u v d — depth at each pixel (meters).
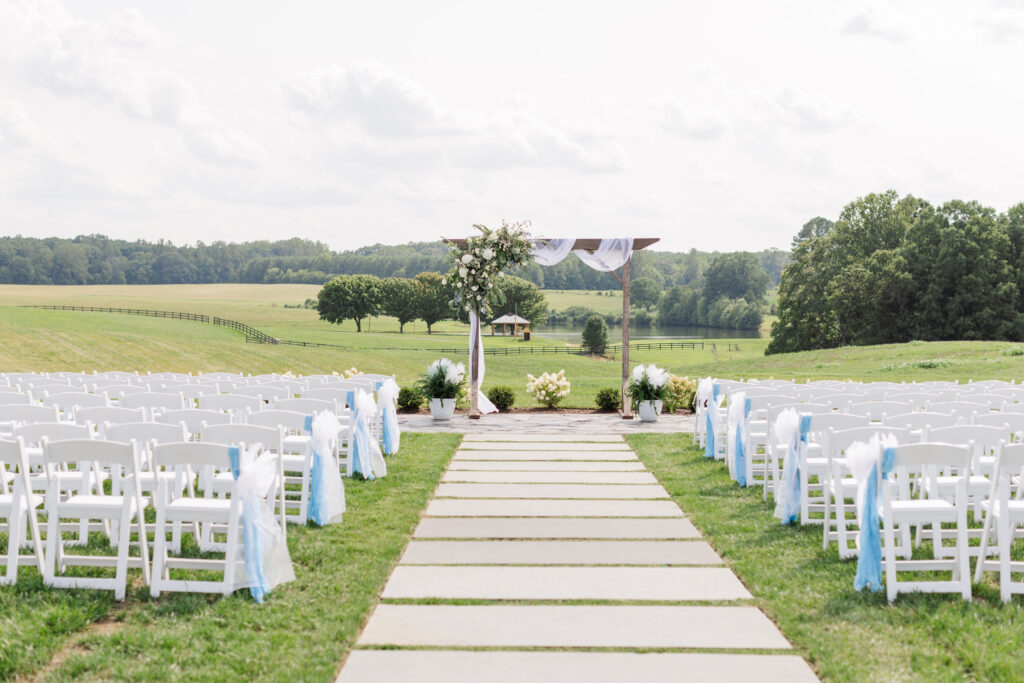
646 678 3.77
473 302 14.37
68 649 4.16
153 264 153.25
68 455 4.91
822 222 102.75
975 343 32.47
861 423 6.66
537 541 6.26
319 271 159.00
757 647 4.16
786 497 6.73
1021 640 4.18
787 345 55.12
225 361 40.91
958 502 4.92
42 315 54.88
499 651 4.09
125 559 4.85
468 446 11.22
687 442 11.55
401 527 6.59
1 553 5.71
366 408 8.66
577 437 12.11
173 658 3.98
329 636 4.24
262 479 4.89
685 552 5.95
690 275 171.38
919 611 4.61
